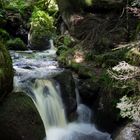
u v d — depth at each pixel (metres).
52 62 6.42
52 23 8.14
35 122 4.03
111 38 5.98
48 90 4.81
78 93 5.27
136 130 3.94
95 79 5.12
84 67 5.50
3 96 3.94
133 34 5.75
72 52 6.20
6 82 3.94
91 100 5.12
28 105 4.07
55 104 4.80
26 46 7.72
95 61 5.71
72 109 4.99
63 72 5.29
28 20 8.59
